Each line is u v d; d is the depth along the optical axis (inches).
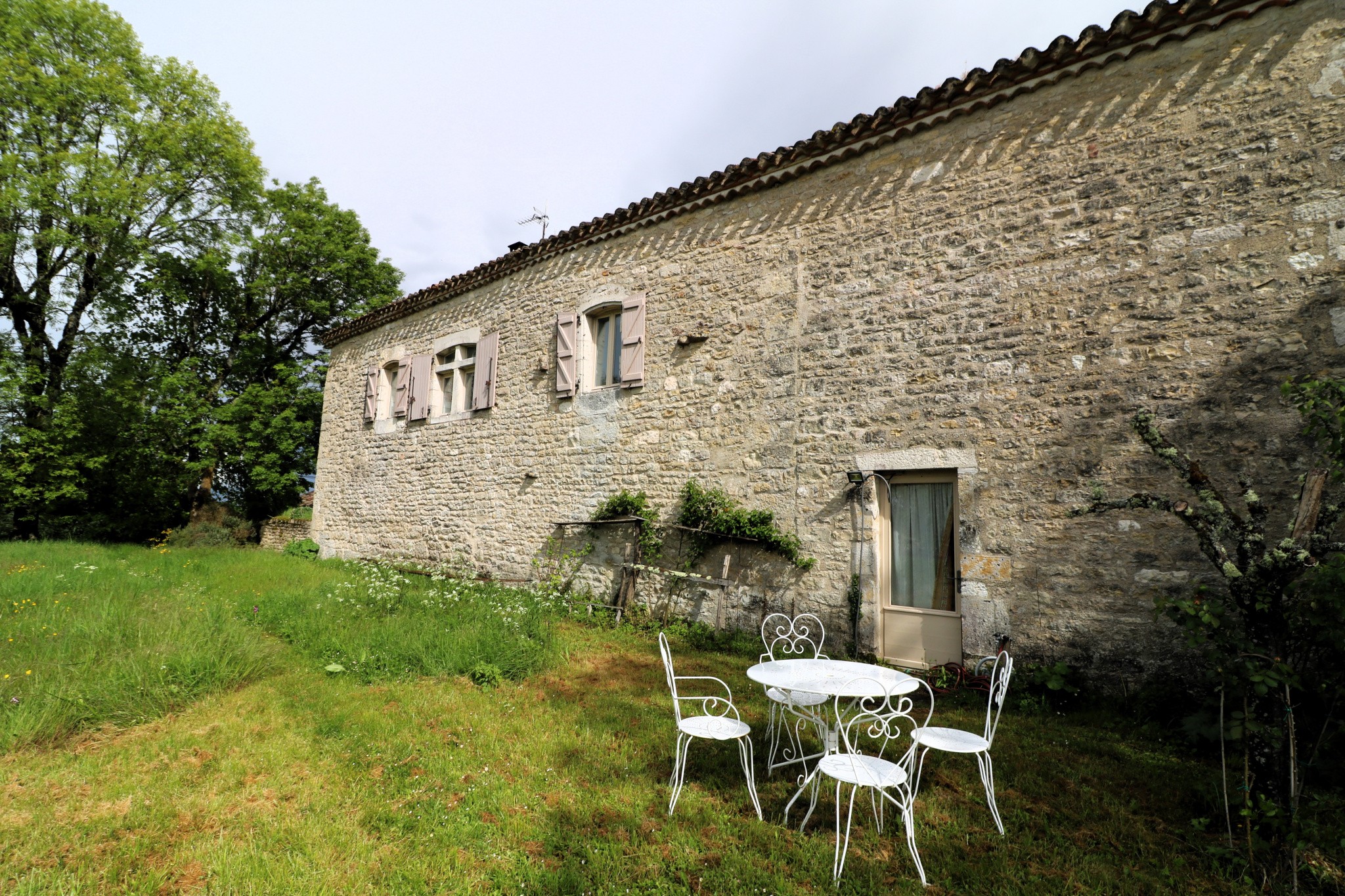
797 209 266.1
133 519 573.3
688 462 286.0
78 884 92.9
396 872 98.4
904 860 105.3
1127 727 165.9
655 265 311.3
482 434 386.3
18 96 484.4
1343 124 170.9
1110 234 198.1
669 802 122.9
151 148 521.0
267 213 621.6
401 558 428.8
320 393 653.9
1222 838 112.5
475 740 147.5
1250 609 109.8
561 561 329.1
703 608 269.3
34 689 147.6
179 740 141.7
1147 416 125.1
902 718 173.2
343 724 152.8
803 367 255.6
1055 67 205.5
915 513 229.1
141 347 607.5
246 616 235.5
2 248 491.2
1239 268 179.8
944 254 226.7
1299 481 153.9
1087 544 191.6
